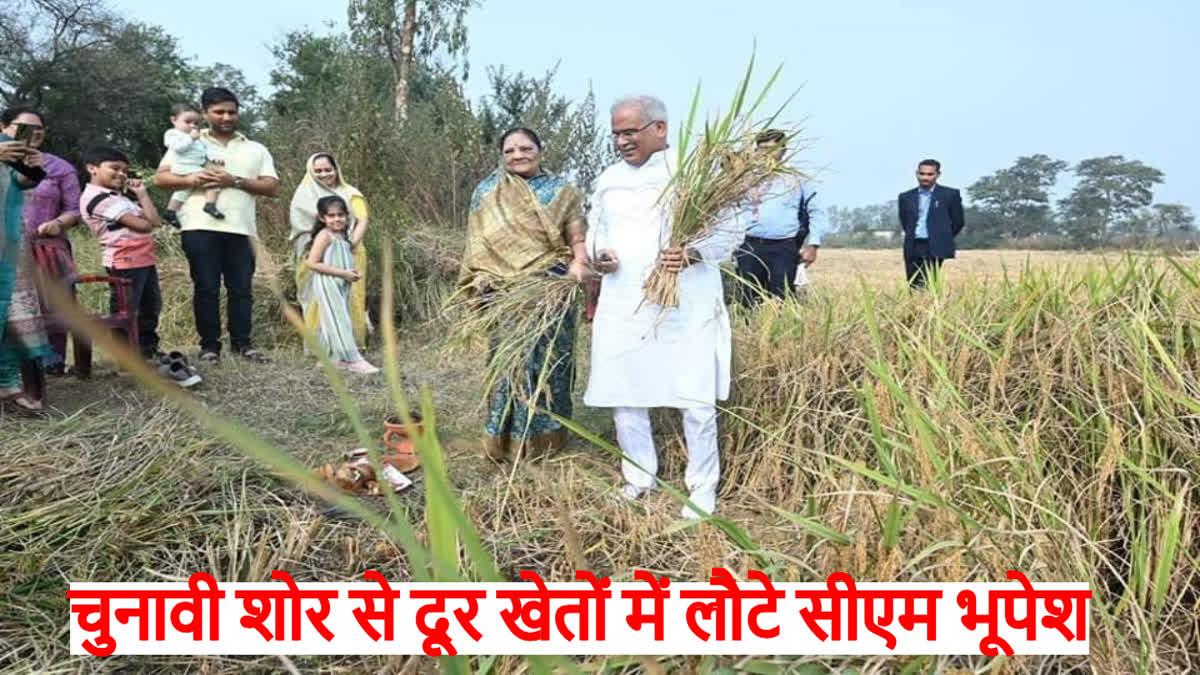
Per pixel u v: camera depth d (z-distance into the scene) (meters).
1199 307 2.98
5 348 3.79
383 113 9.42
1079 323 3.06
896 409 2.89
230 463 3.25
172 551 2.64
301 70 26.25
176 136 5.45
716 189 3.04
